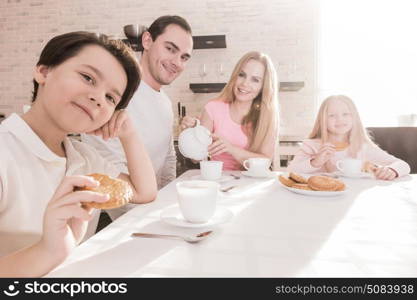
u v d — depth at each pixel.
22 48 4.21
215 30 3.88
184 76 3.97
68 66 0.61
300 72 3.79
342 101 1.86
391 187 1.10
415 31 3.58
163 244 0.57
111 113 0.69
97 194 0.45
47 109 0.64
